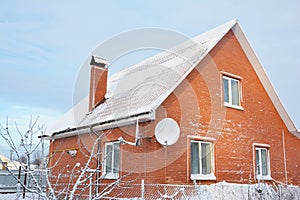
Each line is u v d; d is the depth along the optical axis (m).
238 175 11.26
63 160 13.16
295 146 13.96
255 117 12.66
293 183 13.34
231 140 11.42
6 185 18.34
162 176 9.16
